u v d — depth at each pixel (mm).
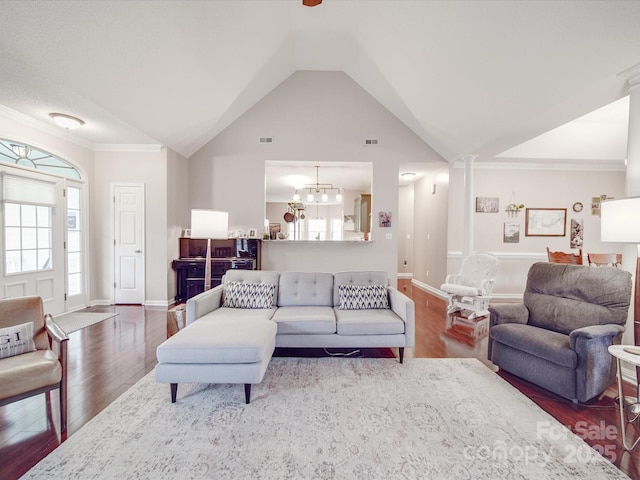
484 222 5852
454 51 3078
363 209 8273
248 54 3793
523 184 5859
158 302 4891
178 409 2041
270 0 3143
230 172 5395
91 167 4781
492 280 4391
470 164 4961
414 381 2467
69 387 2336
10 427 1847
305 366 2734
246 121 5352
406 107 4715
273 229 7090
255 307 3174
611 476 1506
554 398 2256
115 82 3184
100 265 4922
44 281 4035
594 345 2127
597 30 2252
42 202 3975
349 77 5348
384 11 3119
